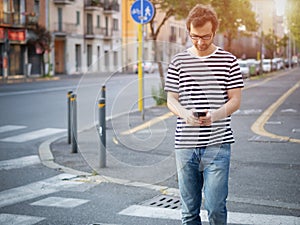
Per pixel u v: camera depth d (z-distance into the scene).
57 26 46.34
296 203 5.85
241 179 6.95
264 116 14.19
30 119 13.89
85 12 51.28
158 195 6.16
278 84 32.06
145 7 13.14
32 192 6.40
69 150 9.16
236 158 8.30
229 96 3.68
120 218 5.34
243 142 9.81
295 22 31.56
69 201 5.97
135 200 5.98
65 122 13.32
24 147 9.74
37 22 40.09
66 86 29.09
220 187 3.66
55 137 10.91
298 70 65.44
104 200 6.00
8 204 5.87
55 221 5.25
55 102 18.66
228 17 19.83
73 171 7.52
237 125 12.31
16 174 7.41
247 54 50.00
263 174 7.24
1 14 36.38
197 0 16.12
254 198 6.05
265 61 54.66
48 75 42.06
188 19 3.62
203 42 3.59
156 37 17.11
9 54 38.78
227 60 3.66
